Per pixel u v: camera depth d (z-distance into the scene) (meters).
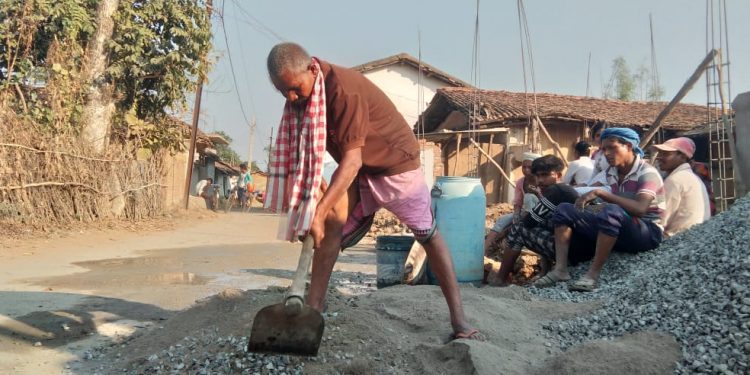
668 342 3.01
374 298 3.97
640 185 4.84
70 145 10.98
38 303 4.53
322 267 3.12
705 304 3.25
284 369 2.71
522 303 3.99
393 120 3.03
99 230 10.70
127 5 12.95
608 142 5.00
